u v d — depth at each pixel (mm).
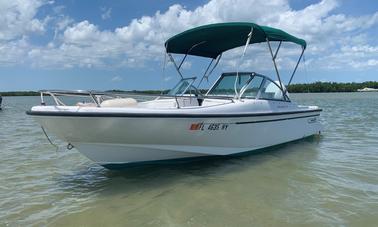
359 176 5211
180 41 6797
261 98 6770
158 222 3643
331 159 6383
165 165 5691
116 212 3938
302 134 8219
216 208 3975
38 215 3885
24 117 17375
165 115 4926
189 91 6754
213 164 5988
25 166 6117
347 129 10656
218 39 6906
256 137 6531
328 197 4270
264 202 4137
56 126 4625
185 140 5395
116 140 4898
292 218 3656
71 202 4293
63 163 6332
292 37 7051
